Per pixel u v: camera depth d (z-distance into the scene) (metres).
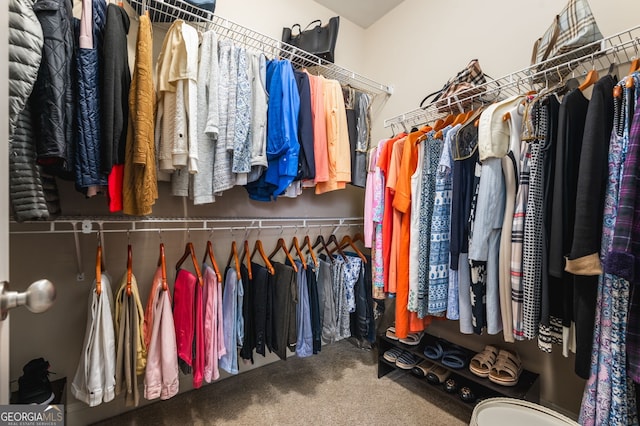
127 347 1.22
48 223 1.32
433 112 2.04
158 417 1.51
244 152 1.43
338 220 2.43
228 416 1.53
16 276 1.29
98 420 1.47
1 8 0.45
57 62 0.90
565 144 1.05
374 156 1.91
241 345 1.61
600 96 0.99
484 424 1.01
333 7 2.34
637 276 0.85
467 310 1.37
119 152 1.12
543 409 1.06
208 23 1.60
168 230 1.66
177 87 1.25
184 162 1.25
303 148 1.62
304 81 1.66
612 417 0.93
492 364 1.51
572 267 0.98
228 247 1.95
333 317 1.96
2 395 0.44
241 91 1.43
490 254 1.26
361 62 2.62
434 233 1.47
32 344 1.33
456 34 1.93
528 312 1.14
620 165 0.95
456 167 1.40
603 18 1.32
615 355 0.93
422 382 1.73
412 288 1.53
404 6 2.28
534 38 1.55
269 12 2.03
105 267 1.51
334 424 1.49
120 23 1.11
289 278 1.69
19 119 0.85
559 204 1.05
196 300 1.43
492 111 1.23
